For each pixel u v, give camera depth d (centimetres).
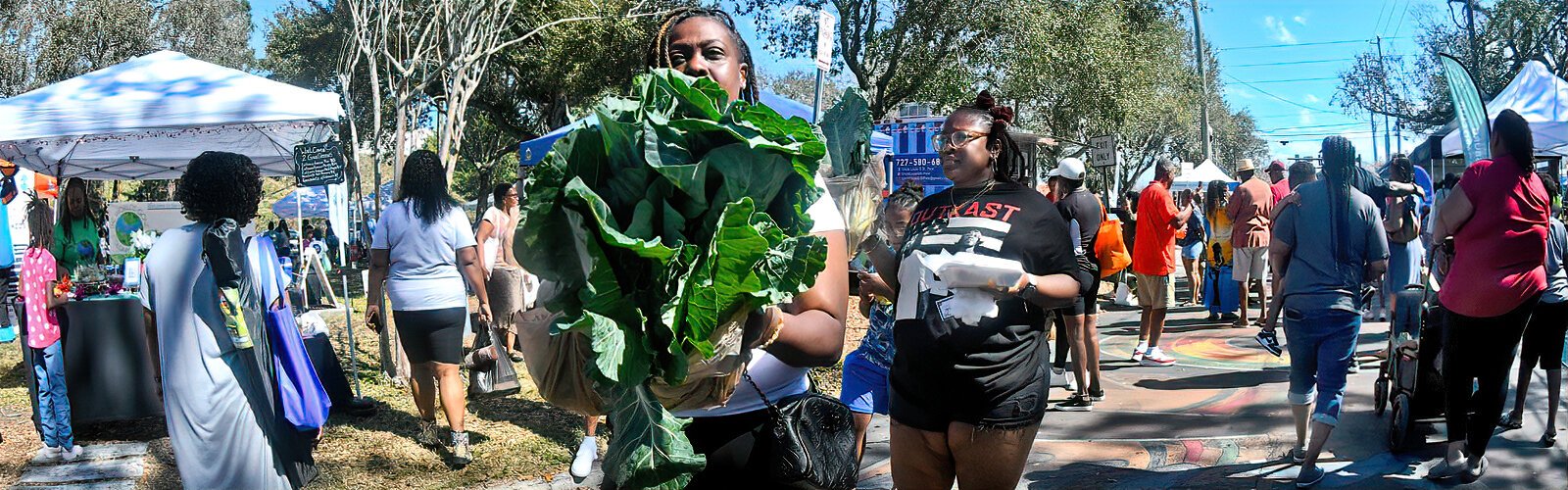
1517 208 429
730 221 130
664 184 133
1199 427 587
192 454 355
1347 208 450
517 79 2297
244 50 3206
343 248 654
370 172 3819
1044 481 496
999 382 297
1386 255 453
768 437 187
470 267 538
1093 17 2091
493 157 3341
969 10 1858
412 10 977
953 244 308
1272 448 541
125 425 606
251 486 359
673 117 139
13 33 2419
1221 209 1046
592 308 131
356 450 539
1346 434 558
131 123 592
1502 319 439
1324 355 459
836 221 167
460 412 520
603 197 134
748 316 143
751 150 134
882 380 418
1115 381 734
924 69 1923
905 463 323
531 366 163
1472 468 464
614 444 143
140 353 583
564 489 495
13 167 932
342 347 859
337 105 644
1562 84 909
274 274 370
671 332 135
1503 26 3328
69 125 583
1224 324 1030
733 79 189
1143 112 2550
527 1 1825
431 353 518
